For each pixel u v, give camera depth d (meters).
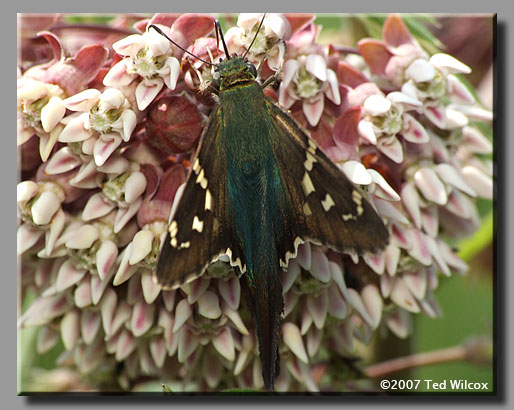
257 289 0.31
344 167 0.31
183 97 0.31
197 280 0.31
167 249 0.30
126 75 0.31
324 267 0.31
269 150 0.31
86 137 0.31
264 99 0.31
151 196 0.31
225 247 0.30
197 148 0.31
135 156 0.31
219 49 0.31
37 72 0.31
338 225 0.30
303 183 0.30
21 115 0.31
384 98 0.31
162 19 0.31
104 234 0.31
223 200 0.31
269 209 0.31
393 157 0.31
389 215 0.31
